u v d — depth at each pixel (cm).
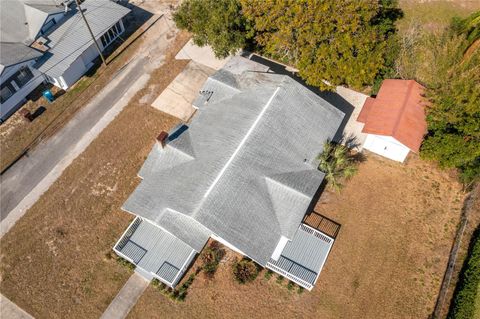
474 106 3600
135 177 3981
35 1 4919
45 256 3553
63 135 4328
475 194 3675
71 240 3625
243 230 3052
